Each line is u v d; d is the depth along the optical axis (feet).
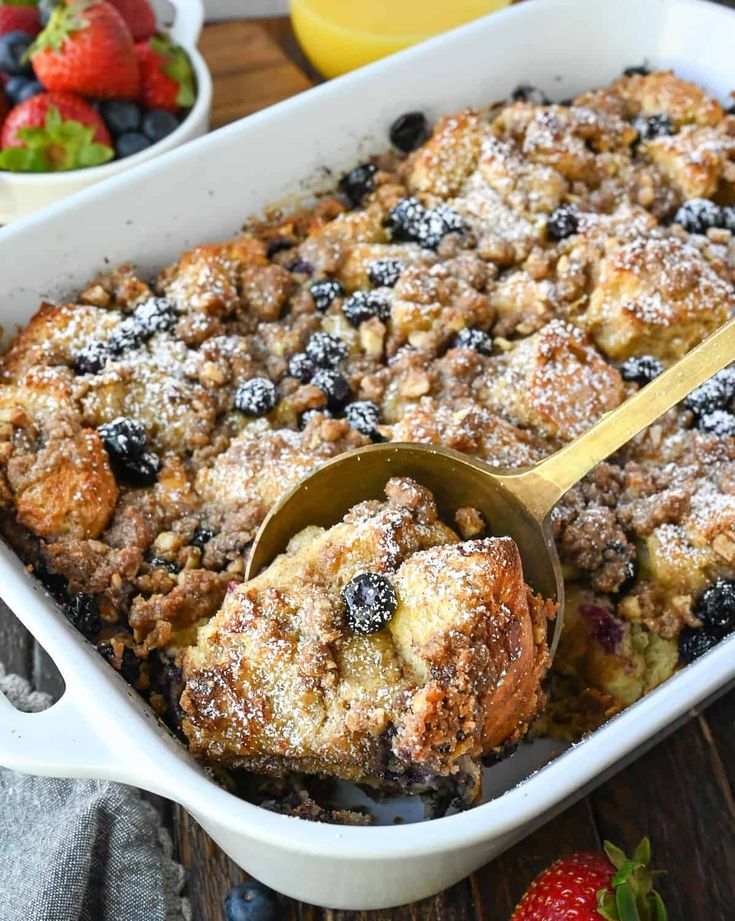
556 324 1.46
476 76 1.69
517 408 1.42
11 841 1.35
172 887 1.34
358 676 1.20
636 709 1.15
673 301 1.47
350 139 1.64
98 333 1.45
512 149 1.64
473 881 1.34
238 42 1.99
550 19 1.69
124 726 1.13
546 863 1.35
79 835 1.31
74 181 1.71
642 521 1.36
